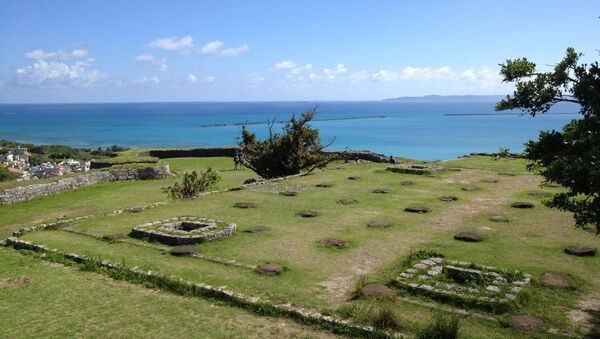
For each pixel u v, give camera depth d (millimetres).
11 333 6875
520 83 6410
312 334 6770
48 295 8305
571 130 5996
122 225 12641
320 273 8891
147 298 8148
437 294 7570
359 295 7750
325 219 12875
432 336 6301
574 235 10906
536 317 6902
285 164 21266
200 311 7586
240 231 11805
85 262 9844
